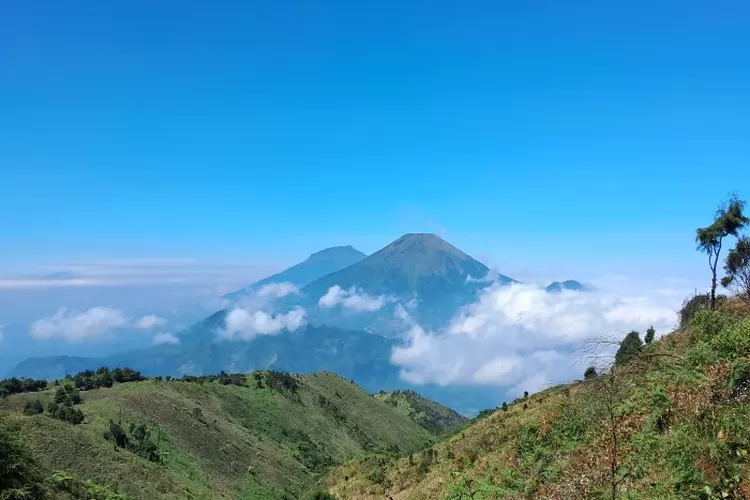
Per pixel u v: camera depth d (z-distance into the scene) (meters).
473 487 19.33
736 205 23.53
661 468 9.98
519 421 28.16
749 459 8.57
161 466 71.31
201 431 94.31
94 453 57.69
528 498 13.91
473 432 38.78
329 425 148.50
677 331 24.38
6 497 17.72
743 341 14.23
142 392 98.62
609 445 12.29
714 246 24.22
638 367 15.70
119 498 30.72
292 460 110.75
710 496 8.20
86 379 101.88
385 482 41.78
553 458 15.62
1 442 18.28
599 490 10.59
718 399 11.40
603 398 12.22
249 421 124.06
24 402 82.75
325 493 51.78
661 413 12.40
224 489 77.62
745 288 20.52
